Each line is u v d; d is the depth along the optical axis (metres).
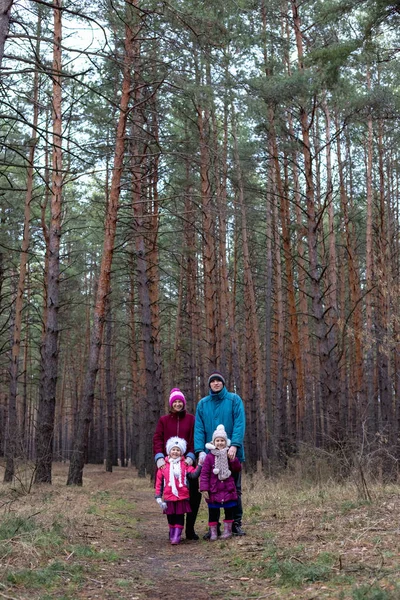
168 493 6.70
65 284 27.77
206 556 5.75
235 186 21.14
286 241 19.12
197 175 21.31
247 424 26.23
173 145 17.33
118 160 14.02
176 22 9.26
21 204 20.39
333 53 12.52
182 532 7.55
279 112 14.65
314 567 4.46
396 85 17.72
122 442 43.97
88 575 4.70
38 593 4.02
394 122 19.16
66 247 27.56
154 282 20.81
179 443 6.86
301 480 11.55
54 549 5.32
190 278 25.61
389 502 6.98
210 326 18.42
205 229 18.41
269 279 23.84
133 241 20.75
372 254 19.86
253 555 5.39
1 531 5.49
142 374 26.44
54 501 9.05
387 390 18.88
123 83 13.91
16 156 18.38
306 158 13.64
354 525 5.93
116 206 14.00
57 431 44.22
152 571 5.15
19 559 4.79
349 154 22.19
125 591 4.35
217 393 7.01
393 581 3.83
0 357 33.56
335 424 12.53
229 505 6.52
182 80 11.67
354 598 3.61
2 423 34.31
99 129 16.98
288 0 14.24
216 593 4.31
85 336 37.59
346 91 13.88
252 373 26.92
